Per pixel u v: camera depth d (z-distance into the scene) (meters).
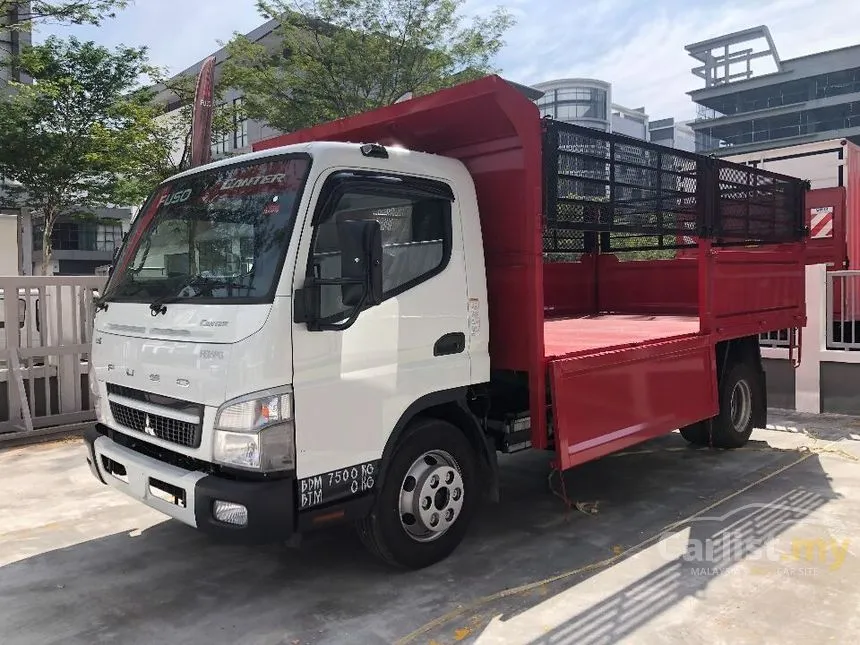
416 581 3.98
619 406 4.82
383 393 3.77
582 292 8.29
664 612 3.57
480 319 4.33
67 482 5.95
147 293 4.04
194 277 3.84
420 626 3.47
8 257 16.25
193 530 4.85
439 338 4.07
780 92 66.81
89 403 7.96
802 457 6.54
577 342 5.30
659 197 5.37
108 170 19.02
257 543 3.31
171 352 3.62
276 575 4.11
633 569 4.10
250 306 3.40
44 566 4.28
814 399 8.45
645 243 7.56
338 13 16.36
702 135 71.19
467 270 4.27
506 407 4.64
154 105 19.23
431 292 4.03
